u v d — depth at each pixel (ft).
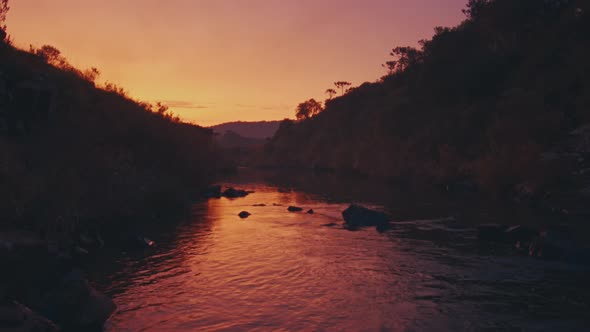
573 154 101.30
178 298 29.07
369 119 346.13
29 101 46.65
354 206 65.82
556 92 138.41
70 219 41.57
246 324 24.72
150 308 27.04
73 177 45.91
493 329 24.16
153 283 32.37
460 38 230.07
